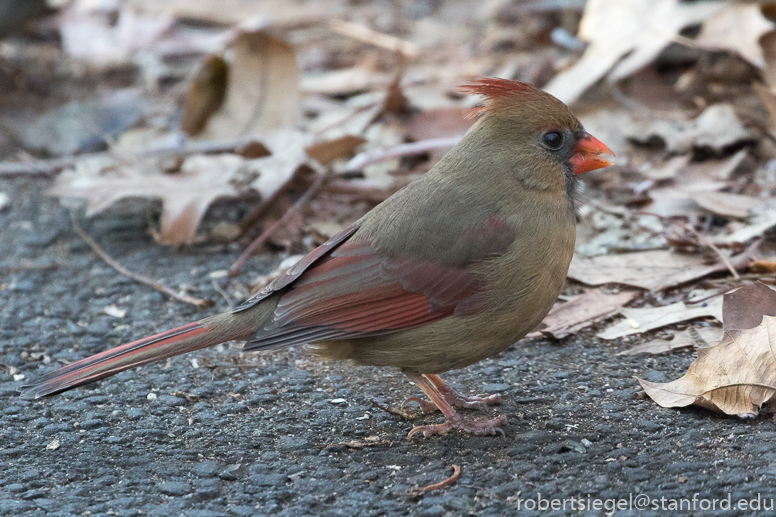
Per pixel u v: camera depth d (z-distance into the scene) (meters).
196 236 12.29
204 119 14.00
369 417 8.05
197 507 6.62
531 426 7.62
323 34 19.53
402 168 13.20
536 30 17.47
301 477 6.99
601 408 7.79
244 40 13.84
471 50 17.47
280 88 13.94
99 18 20.86
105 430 7.91
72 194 11.76
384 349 7.54
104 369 7.44
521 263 7.30
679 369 8.40
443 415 8.02
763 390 7.18
